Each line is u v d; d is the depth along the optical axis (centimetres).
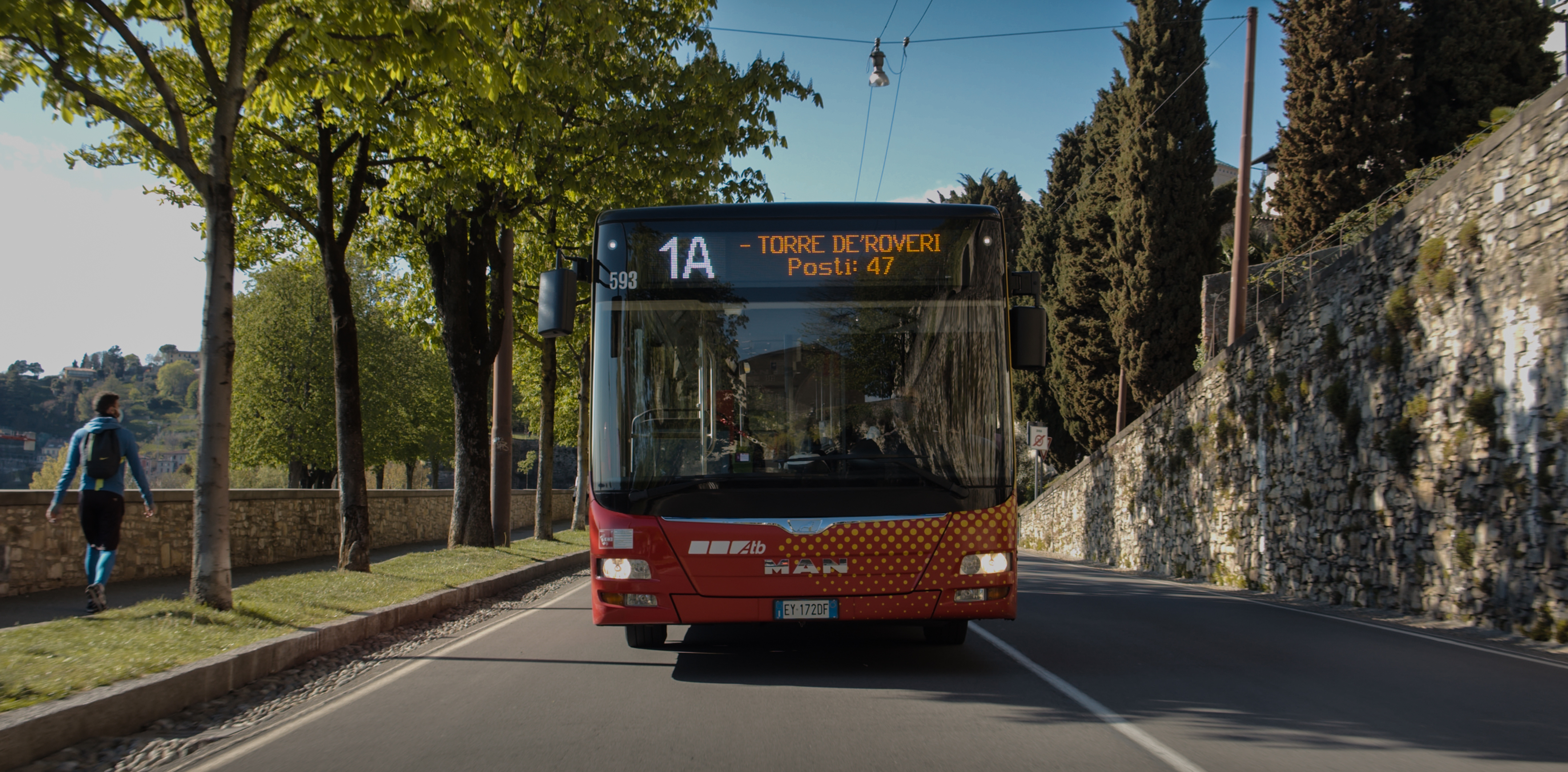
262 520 1616
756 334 708
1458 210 1092
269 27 960
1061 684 661
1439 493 1098
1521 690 646
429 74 945
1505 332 995
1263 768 460
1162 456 2084
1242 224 1856
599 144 1506
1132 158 2881
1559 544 897
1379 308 1247
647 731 537
